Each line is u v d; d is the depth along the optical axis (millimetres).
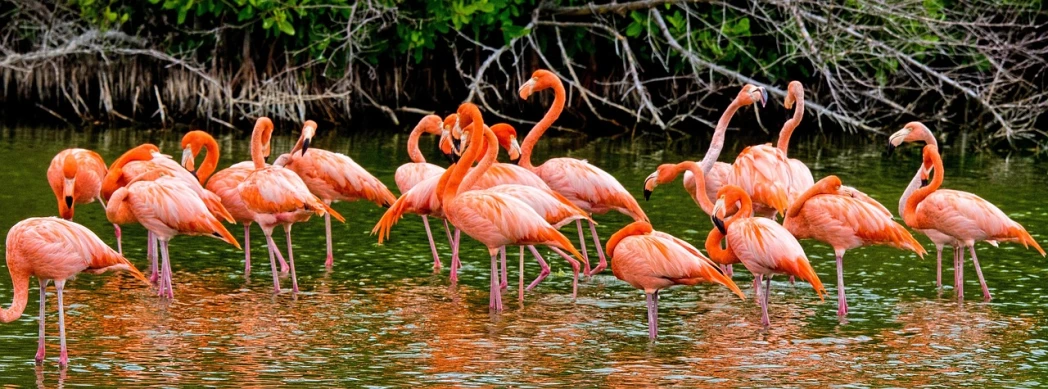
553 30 26297
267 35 23625
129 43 25469
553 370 9391
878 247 14719
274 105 25266
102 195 12922
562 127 26922
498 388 8875
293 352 9828
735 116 28031
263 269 13125
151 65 25766
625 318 11203
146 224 11469
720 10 25391
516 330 10680
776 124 27859
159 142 22719
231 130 25266
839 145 24797
